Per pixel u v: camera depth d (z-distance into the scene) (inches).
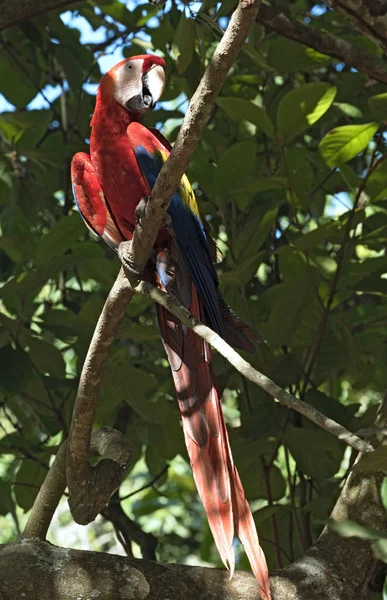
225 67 70.9
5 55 177.0
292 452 133.0
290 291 133.0
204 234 119.3
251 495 150.3
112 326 91.5
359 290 145.4
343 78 159.6
